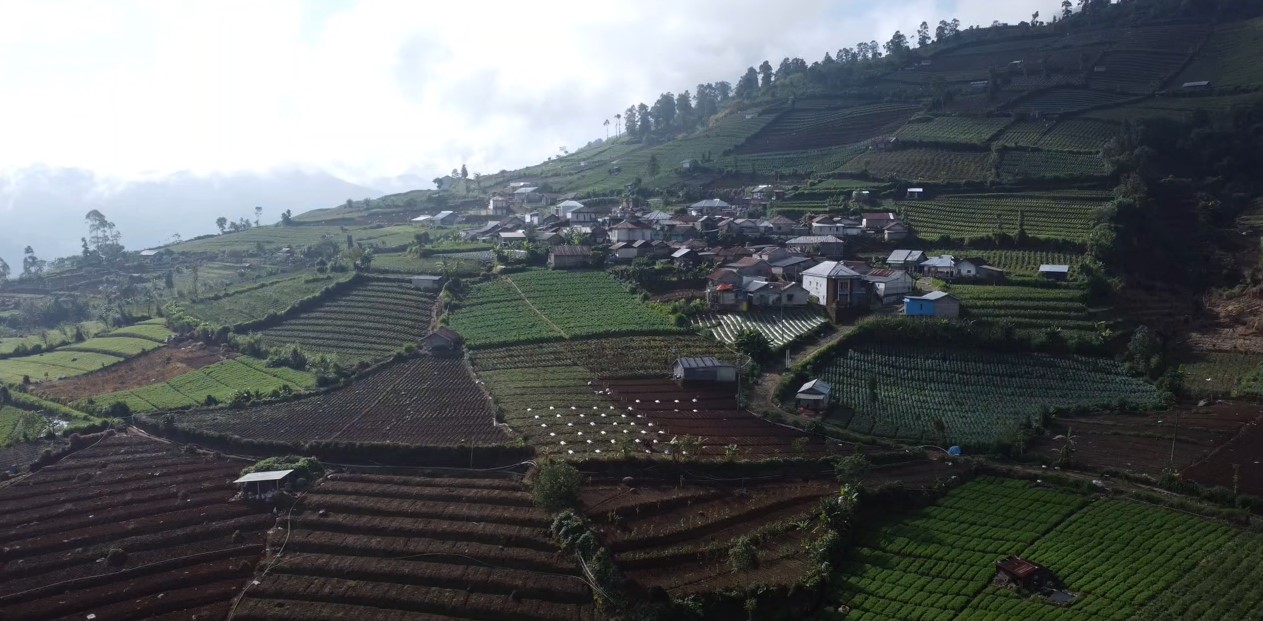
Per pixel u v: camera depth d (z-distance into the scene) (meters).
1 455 89.69
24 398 106.75
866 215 168.12
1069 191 170.50
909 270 140.88
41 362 123.38
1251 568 61.22
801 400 95.00
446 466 83.00
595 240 170.88
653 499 74.62
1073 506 73.06
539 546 68.06
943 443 86.38
